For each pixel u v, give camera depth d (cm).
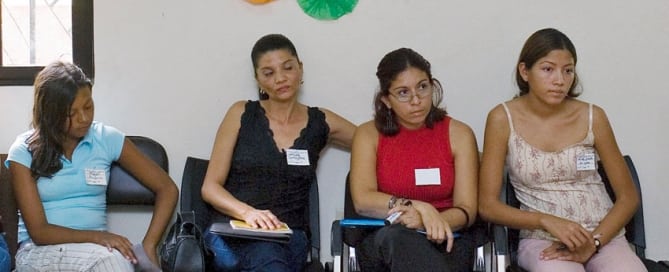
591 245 237
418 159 257
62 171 252
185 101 289
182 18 286
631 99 288
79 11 285
